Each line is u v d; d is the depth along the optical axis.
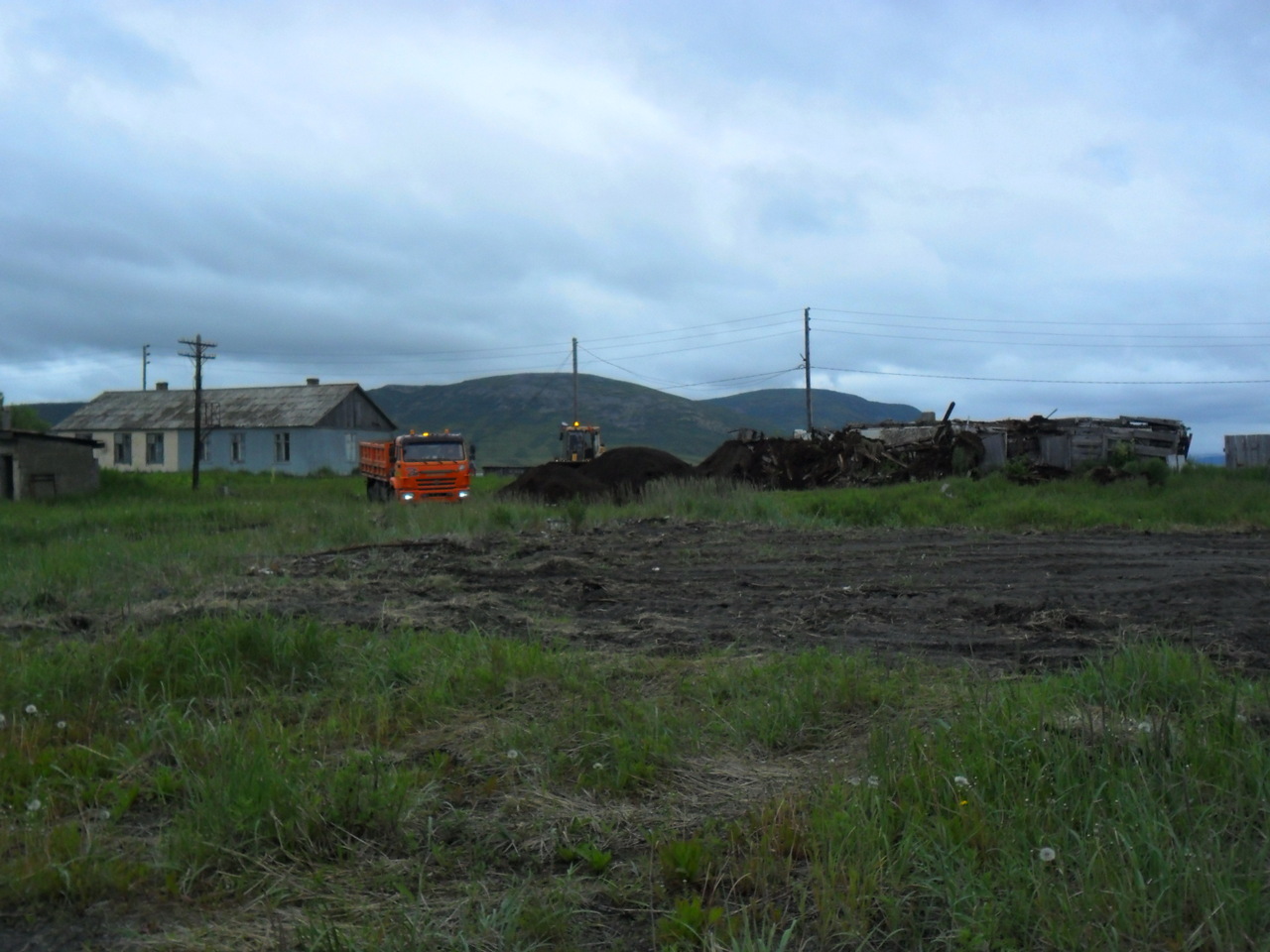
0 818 4.55
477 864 4.13
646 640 8.37
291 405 57.56
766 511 19.17
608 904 3.82
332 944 3.47
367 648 7.54
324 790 4.64
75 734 5.78
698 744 5.38
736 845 4.13
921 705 5.89
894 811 4.18
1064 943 3.26
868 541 15.66
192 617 8.90
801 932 3.53
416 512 20.05
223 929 3.68
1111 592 10.59
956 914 3.46
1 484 30.27
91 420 59.41
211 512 22.17
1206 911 3.32
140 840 4.42
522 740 5.50
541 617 9.44
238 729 5.67
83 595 10.70
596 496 25.14
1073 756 4.50
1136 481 23.42
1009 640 8.17
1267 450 34.53
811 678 6.37
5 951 3.57
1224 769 4.38
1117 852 3.71
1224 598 10.16
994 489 23.00
